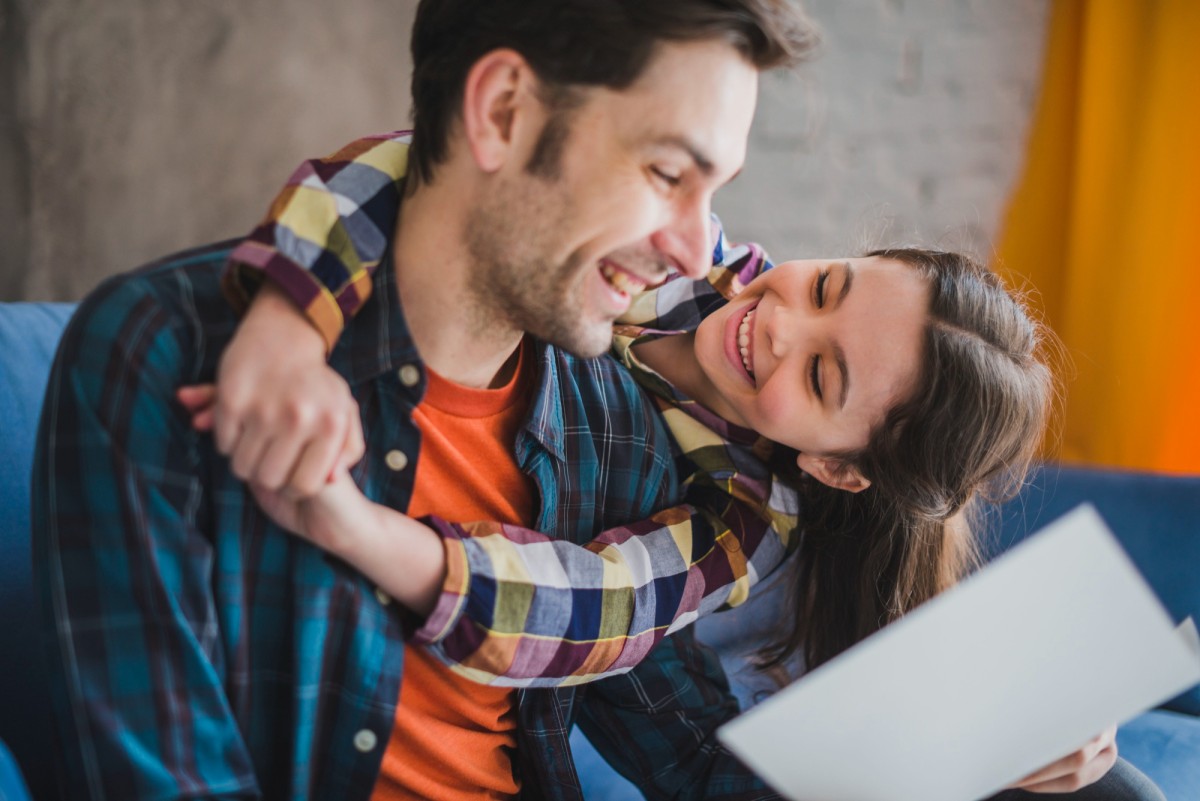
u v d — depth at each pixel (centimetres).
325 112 219
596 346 84
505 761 101
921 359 106
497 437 93
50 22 207
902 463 109
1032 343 118
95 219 213
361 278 79
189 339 76
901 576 118
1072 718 69
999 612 63
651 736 112
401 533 78
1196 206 200
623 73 74
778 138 224
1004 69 214
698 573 104
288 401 67
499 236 79
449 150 80
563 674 90
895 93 220
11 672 92
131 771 71
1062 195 213
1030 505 148
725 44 76
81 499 71
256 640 81
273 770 83
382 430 84
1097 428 208
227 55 214
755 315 110
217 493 77
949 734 66
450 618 81
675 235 81
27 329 105
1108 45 200
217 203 217
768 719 63
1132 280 203
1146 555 143
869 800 68
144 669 72
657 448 109
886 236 217
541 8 75
